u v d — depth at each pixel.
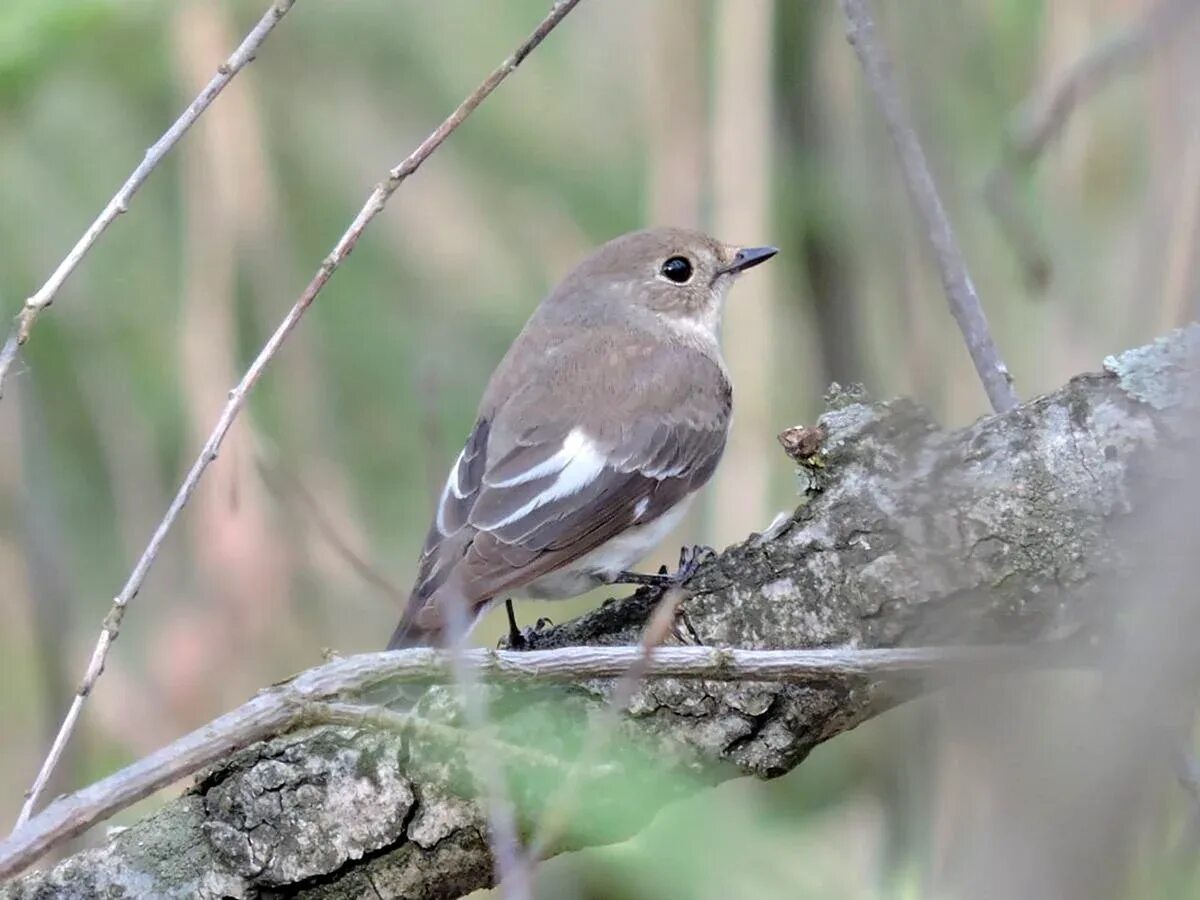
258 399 12.80
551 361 10.40
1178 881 5.40
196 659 11.73
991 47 10.74
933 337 10.05
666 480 10.09
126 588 6.95
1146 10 8.54
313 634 12.20
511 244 14.37
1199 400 5.71
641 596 8.45
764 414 11.12
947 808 6.41
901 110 8.52
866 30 8.63
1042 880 4.21
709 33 11.79
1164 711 4.21
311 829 6.83
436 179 14.29
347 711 6.17
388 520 13.43
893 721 8.34
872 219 10.65
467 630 7.54
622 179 14.36
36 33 10.96
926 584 6.97
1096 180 10.22
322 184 14.09
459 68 14.45
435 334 13.95
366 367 13.83
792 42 11.86
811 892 6.78
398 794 6.79
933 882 6.14
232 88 12.59
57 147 12.90
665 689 6.98
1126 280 9.59
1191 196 7.52
